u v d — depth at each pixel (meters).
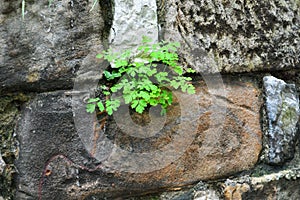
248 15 1.05
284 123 1.07
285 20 1.09
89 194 0.94
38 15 0.92
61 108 0.93
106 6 0.97
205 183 1.02
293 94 1.10
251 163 1.05
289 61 1.09
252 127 1.05
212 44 1.02
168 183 0.99
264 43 1.06
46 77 0.92
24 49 0.91
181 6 1.00
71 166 0.93
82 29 0.95
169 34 0.99
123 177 0.96
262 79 1.07
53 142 0.92
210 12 1.02
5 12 0.90
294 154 1.09
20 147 0.92
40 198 0.91
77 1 0.94
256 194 1.04
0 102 0.92
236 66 1.04
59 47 0.93
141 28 0.99
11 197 0.92
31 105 0.92
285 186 1.07
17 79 0.91
